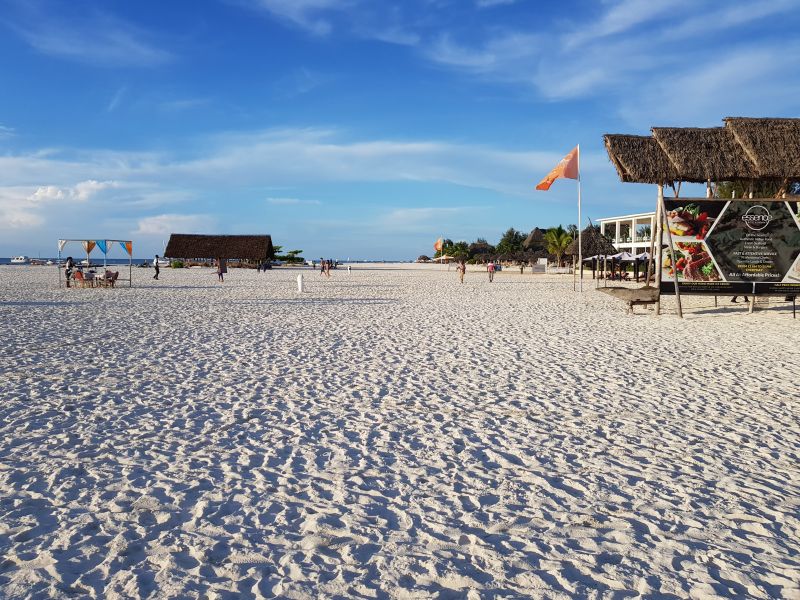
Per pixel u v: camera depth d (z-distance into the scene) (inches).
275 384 289.1
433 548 130.2
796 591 114.0
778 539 135.6
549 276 1889.8
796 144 583.5
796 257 596.7
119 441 201.5
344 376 308.8
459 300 852.6
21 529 137.6
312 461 184.1
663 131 615.5
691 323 556.7
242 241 3051.2
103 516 144.6
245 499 155.4
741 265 604.1
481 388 283.1
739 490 163.5
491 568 122.0
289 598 110.7
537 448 197.5
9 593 111.0
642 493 161.2
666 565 123.7
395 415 235.8
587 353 385.4
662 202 609.6
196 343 419.2
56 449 192.9
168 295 908.6
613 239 1995.6
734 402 258.7
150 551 128.0
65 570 119.7
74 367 325.4
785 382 298.5
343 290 1099.9
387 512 148.5
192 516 145.0
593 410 244.7
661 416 236.4
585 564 123.8
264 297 895.1
